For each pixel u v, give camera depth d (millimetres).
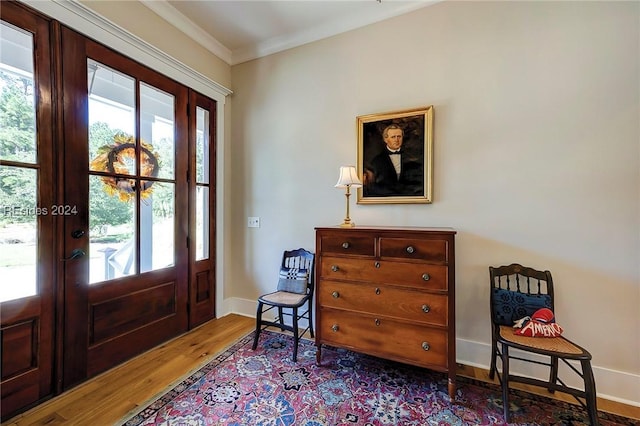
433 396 1727
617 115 1735
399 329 1837
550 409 1621
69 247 1771
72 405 1619
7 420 1501
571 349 1490
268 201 2918
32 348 1610
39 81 1625
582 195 1816
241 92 3041
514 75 1971
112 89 1998
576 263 1838
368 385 1832
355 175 2170
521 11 1947
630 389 1713
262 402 1659
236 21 2539
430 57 2215
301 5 2326
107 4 1972
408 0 2248
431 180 2205
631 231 1716
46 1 1624
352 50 2504
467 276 2123
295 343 2145
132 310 2148
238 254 3084
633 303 1719
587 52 1793
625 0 1711
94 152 1904
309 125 2707
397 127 2314
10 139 1530
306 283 2473
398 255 1836
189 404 1637
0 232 1503
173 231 2488
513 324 1812
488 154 2049
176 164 2490
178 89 2490
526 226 1956
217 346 2348
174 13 2416
